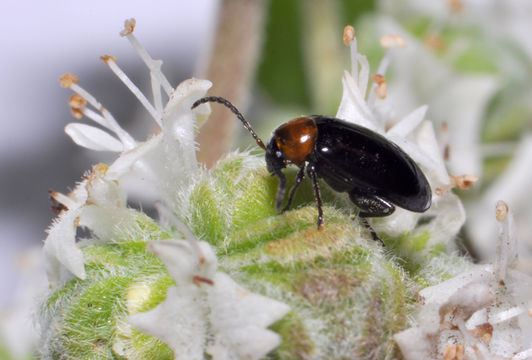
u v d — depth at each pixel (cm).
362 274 5
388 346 5
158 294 5
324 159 5
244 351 5
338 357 5
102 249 5
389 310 5
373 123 5
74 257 5
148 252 5
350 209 5
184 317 5
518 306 5
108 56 5
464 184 5
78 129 5
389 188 5
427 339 5
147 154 5
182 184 5
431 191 5
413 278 5
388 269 5
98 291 5
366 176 5
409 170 5
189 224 5
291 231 5
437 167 5
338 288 5
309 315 5
